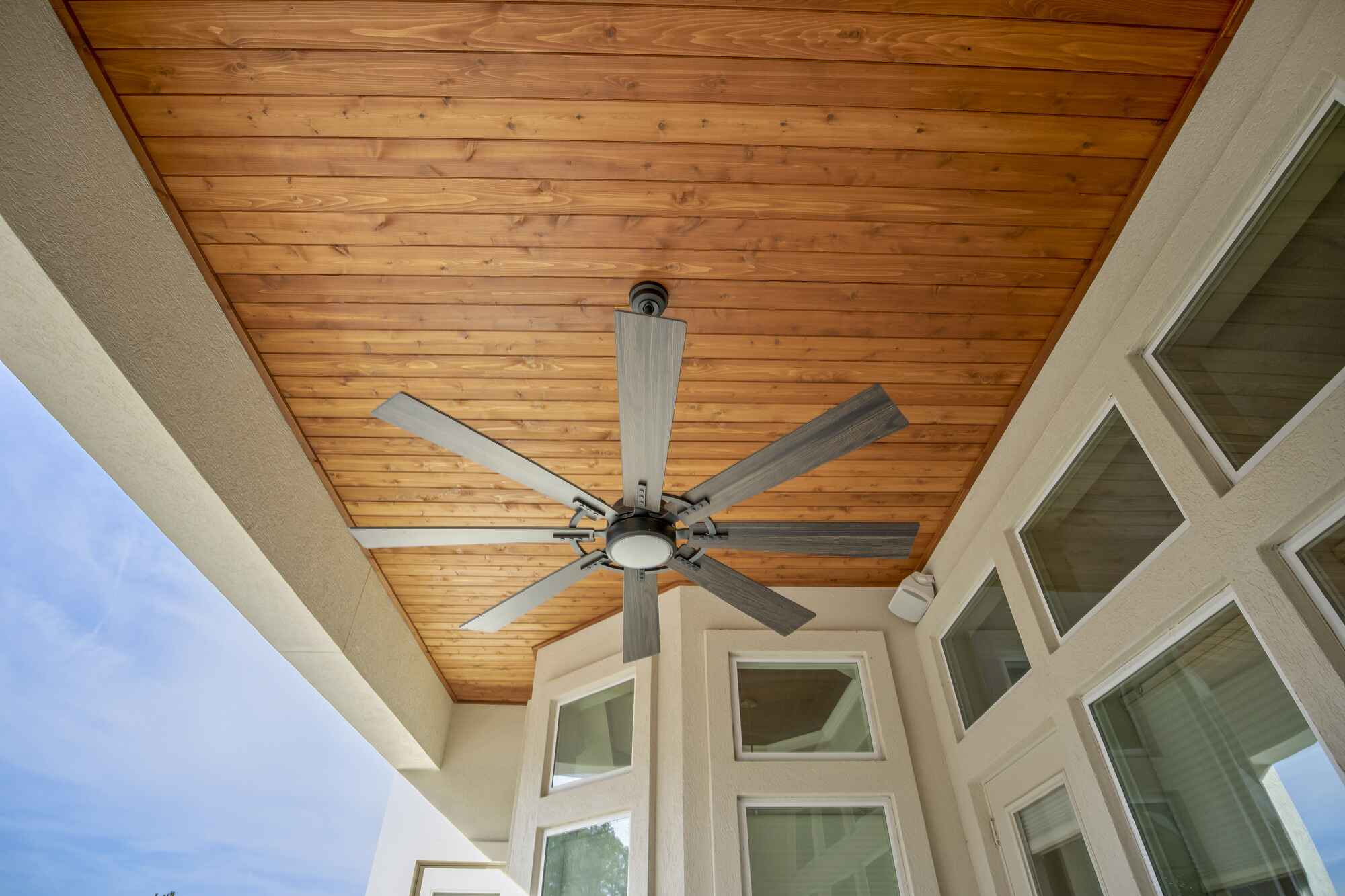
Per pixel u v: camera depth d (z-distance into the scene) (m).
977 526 3.37
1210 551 2.02
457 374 2.87
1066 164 2.32
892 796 3.43
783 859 3.28
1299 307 1.82
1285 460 1.80
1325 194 1.78
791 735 3.61
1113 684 2.48
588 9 1.92
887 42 2.02
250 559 2.75
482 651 4.55
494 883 4.36
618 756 3.80
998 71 2.10
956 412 3.13
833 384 2.97
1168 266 2.19
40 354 2.01
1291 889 1.80
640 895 3.22
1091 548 2.62
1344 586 1.72
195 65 1.99
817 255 2.53
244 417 2.64
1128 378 2.34
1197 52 2.09
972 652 3.47
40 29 1.83
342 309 2.62
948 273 2.61
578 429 3.10
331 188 2.28
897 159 2.28
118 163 2.08
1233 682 2.02
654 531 2.08
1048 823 2.91
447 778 4.70
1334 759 1.65
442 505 3.44
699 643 3.82
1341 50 1.68
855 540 2.28
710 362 2.87
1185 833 2.16
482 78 2.05
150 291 2.18
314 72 2.02
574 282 2.57
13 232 1.72
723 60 2.04
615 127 2.17
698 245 2.48
